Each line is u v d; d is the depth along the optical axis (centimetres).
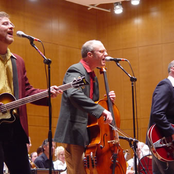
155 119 382
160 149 378
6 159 309
